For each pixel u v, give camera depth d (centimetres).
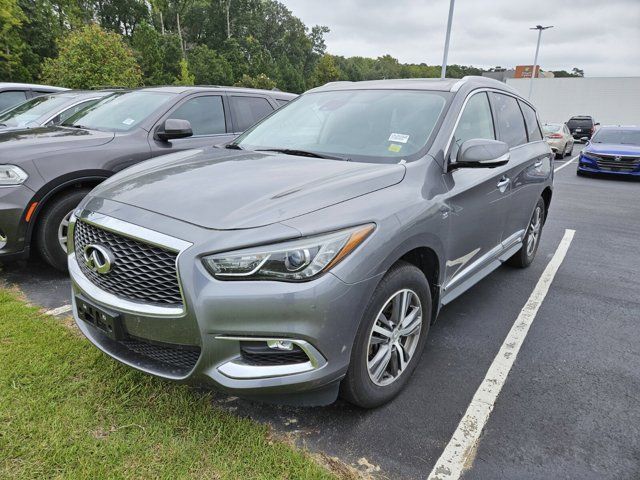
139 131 474
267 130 370
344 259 207
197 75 4791
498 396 274
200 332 200
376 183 249
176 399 252
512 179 381
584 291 450
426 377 291
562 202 970
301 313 197
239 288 196
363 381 234
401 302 251
